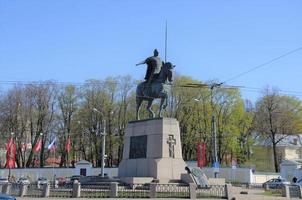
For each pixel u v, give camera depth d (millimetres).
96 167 66562
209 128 69562
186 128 70625
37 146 67438
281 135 82812
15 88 72562
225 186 27609
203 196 27094
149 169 32000
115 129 72875
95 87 73312
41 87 72938
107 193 27312
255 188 46281
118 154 74688
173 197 26531
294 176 65562
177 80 69562
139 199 25469
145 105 66625
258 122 75188
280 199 28578
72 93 74000
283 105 75875
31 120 72312
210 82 68312
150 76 35062
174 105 69875
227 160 73250
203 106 69875
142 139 33562
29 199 25969
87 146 75188
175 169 31844
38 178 61531
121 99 72875
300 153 96438
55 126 74000
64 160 73750
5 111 71562
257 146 82250
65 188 28953
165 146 32250
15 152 67688
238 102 70750
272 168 84938
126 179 31125
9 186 29438
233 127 69750
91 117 72875
